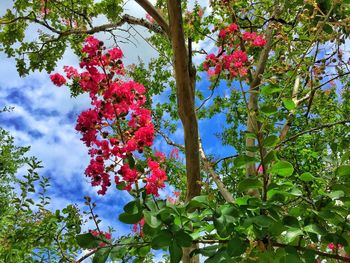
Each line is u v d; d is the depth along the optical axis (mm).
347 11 3703
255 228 2205
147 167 2502
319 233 2146
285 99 2553
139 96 2572
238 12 5793
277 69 3195
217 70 3760
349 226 2268
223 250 2203
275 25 3748
